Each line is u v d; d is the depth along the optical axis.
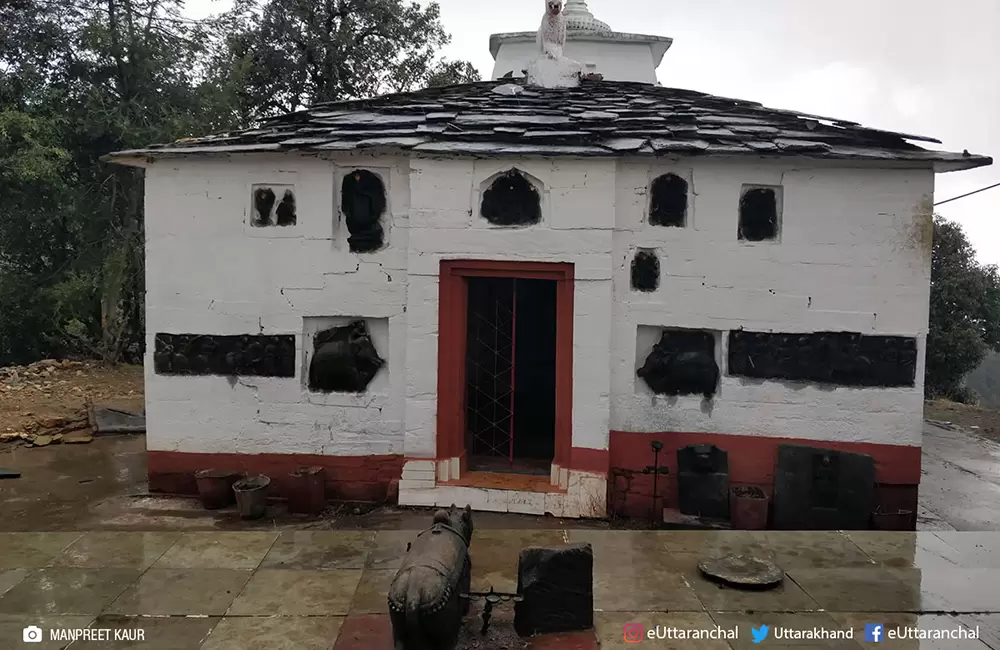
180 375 7.56
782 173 6.96
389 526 6.79
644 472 7.18
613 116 7.82
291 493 7.19
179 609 5.02
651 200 7.14
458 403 7.34
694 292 7.11
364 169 7.30
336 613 4.98
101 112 15.73
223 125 17.36
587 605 4.72
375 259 7.34
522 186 7.06
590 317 6.98
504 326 8.27
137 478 8.27
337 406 7.47
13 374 13.91
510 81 10.09
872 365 6.96
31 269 17.17
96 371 15.09
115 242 16.45
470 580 5.16
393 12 23.23
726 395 7.15
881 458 7.00
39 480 8.19
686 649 4.53
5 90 15.32
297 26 22.52
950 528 7.28
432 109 8.31
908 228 6.86
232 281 7.47
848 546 6.25
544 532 6.48
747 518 6.82
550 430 9.33
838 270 6.96
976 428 13.02
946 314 19.88
